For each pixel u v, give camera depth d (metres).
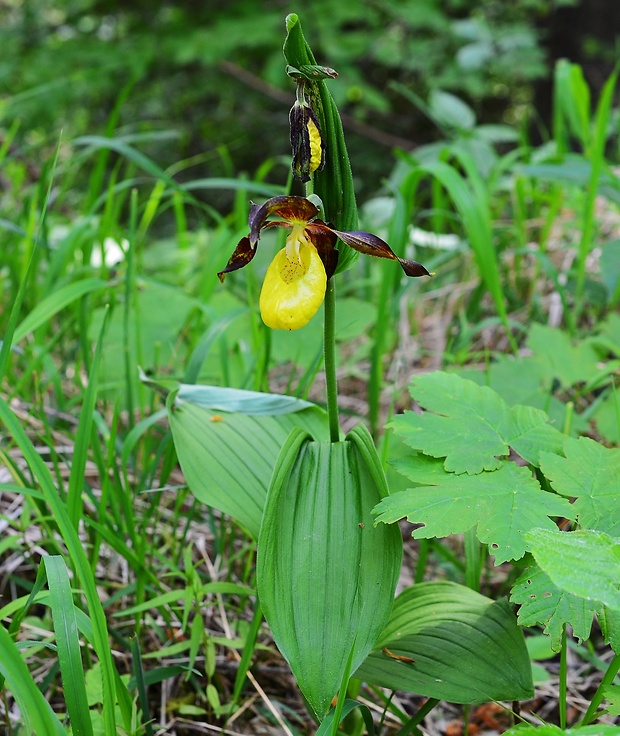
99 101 1.99
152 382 0.45
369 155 1.92
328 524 0.38
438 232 0.78
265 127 2.13
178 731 0.42
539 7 1.87
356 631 0.35
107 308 0.43
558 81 0.80
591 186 0.62
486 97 2.29
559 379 0.55
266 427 0.43
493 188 0.83
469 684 0.38
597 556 0.31
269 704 0.41
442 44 1.71
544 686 0.45
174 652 0.41
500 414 0.40
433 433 0.39
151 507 0.47
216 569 0.49
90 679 0.39
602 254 0.63
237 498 0.41
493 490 0.36
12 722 0.40
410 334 0.71
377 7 1.75
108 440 0.47
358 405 0.64
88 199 0.73
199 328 0.61
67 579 0.33
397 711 0.40
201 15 1.79
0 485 0.39
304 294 0.37
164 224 1.77
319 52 1.73
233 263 0.38
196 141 2.13
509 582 0.47
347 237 0.36
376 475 0.38
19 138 1.51
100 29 1.99
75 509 0.40
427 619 0.40
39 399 0.54
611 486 0.37
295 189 1.78
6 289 0.79
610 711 0.33
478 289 0.67
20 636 0.44
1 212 0.84
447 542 0.54
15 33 1.83
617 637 0.34
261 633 0.47
